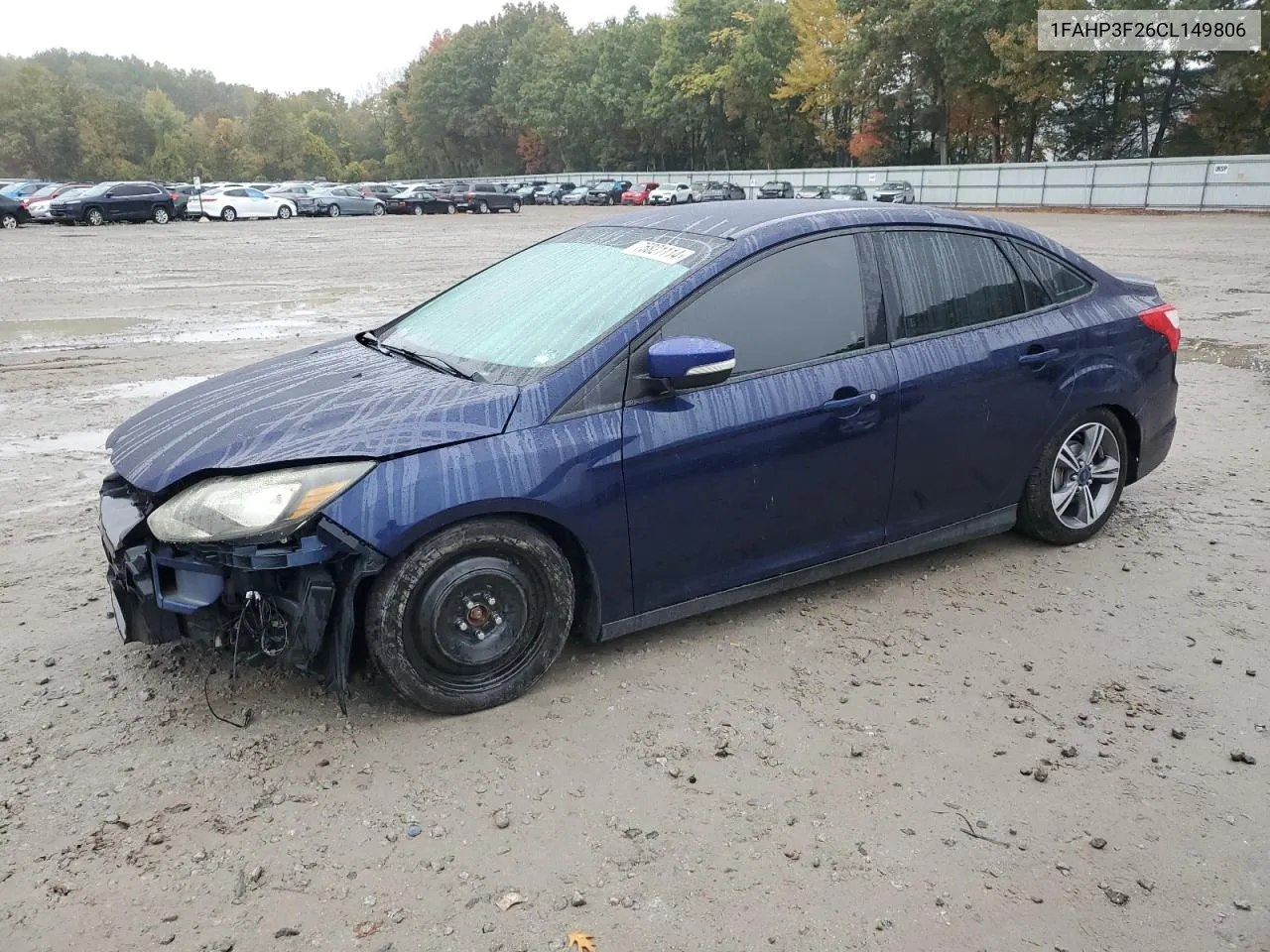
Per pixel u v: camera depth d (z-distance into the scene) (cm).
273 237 3072
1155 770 302
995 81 4541
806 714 331
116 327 1201
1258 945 235
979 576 443
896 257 405
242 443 312
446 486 306
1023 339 432
